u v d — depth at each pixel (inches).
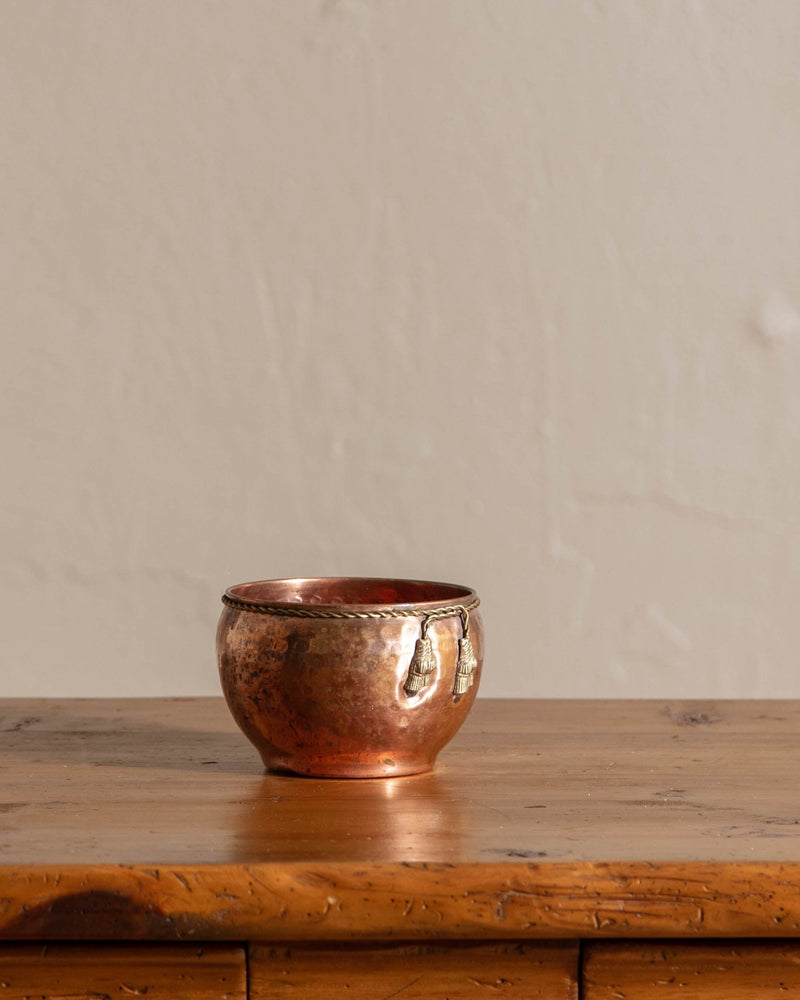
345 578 63.6
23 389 86.6
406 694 58.2
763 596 88.7
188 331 86.5
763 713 66.8
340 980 53.5
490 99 86.0
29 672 88.2
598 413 87.4
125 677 88.4
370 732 58.4
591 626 88.6
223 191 86.0
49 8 85.4
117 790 58.2
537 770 60.2
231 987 53.3
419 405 87.0
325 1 85.6
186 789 58.3
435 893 52.7
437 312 86.7
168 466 87.1
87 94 85.7
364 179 86.1
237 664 58.8
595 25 86.0
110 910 52.5
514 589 88.2
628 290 86.8
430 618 58.5
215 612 87.8
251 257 86.3
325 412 86.9
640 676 89.1
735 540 88.4
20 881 52.4
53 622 87.9
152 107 85.7
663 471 87.7
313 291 86.4
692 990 53.7
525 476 87.5
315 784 58.8
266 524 87.4
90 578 87.7
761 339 87.2
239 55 85.7
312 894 52.7
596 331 87.0
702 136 86.4
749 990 53.7
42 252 86.0
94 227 86.0
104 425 86.9
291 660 58.1
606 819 55.9
